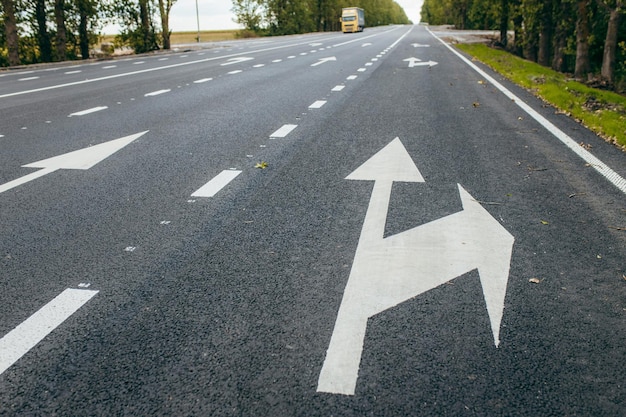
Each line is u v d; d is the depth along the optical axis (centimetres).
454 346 261
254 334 272
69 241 389
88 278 333
